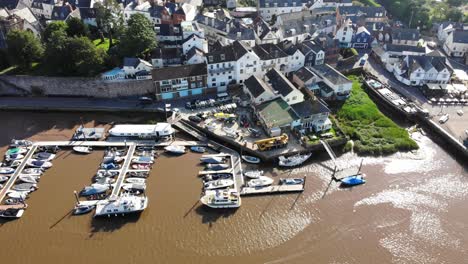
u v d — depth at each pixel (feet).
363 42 432.66
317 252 201.67
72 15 398.21
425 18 497.87
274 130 276.82
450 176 253.44
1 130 293.84
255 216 220.84
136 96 335.88
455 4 570.46
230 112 308.40
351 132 289.74
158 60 348.38
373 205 229.86
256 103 305.73
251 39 392.06
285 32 419.95
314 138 274.16
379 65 397.80
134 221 216.33
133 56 343.87
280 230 213.25
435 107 316.60
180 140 281.95
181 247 202.69
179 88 325.21
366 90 350.64
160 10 422.00
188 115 303.89
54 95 336.29
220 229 213.05
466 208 229.45
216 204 222.89
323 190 239.50
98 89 329.52
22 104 322.75
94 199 228.02
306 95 333.01
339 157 269.23
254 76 325.42
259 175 247.09
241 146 268.62
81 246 202.49
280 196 234.17
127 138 281.95
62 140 280.72
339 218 221.05
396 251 202.90
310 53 369.50
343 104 323.78
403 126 305.32
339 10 492.95
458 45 414.00
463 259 199.52
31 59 335.67
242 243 205.87
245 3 554.05
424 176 253.24
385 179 249.96
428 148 279.08
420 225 217.36
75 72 333.42
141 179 241.55
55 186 238.68
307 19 451.53
